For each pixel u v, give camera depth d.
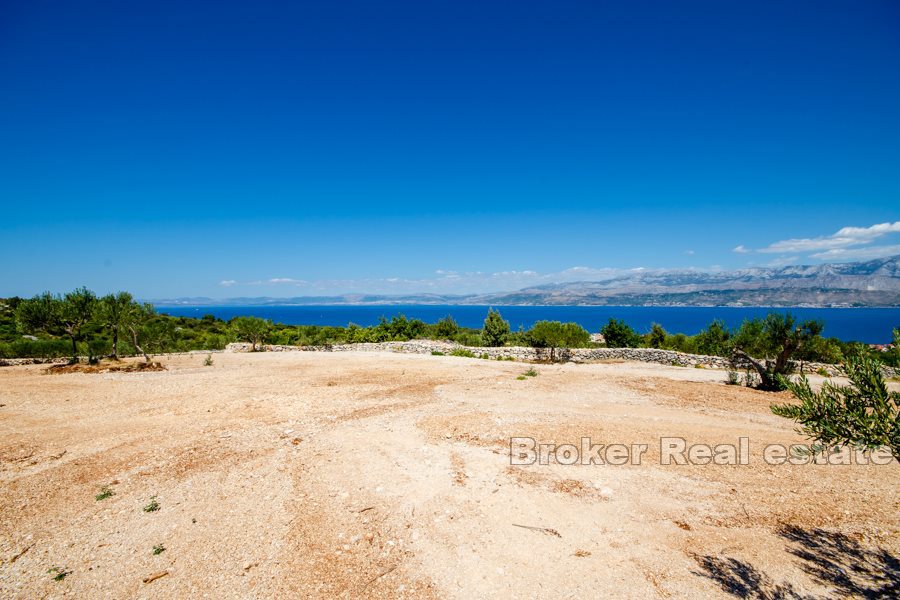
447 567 5.47
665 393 15.54
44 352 28.23
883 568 5.30
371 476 8.20
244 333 36.50
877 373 4.18
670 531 6.24
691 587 5.04
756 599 4.80
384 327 44.47
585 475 8.14
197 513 6.87
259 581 5.24
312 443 10.15
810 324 16.48
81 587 5.14
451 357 27.92
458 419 11.98
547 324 30.81
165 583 5.21
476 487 7.66
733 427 11.22
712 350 28.97
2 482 8.05
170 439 10.53
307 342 40.38
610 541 6.00
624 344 34.81
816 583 5.06
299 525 6.49
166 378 19.53
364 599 4.93
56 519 6.70
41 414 13.02
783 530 6.23
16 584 5.17
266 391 16.22
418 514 6.76
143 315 28.52
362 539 6.11
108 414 13.00
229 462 8.99
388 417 12.33
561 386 16.84
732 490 7.52
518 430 10.91
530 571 5.38
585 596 4.93
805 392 4.47
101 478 8.23
